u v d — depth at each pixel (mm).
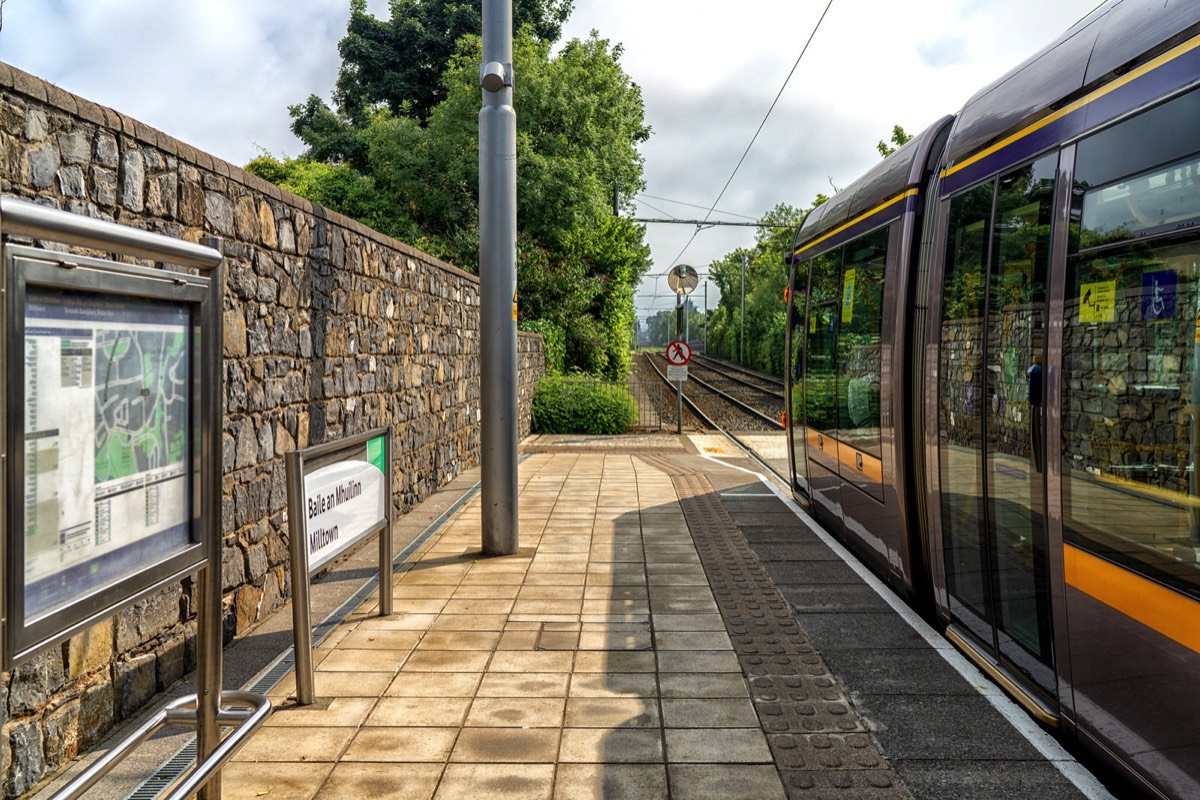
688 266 20172
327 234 6723
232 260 5160
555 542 7730
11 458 1861
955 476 5043
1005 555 4367
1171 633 2986
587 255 26406
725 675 4574
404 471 8977
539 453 14633
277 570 5809
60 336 2051
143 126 4219
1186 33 3102
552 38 32562
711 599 5973
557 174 23547
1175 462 2973
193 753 3717
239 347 5270
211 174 4898
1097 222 3555
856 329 7172
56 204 3607
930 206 5660
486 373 7152
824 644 5070
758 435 17812
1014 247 4344
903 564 5957
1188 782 2930
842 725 3963
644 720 4020
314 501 4414
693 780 3455
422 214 23766
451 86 23781
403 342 8898
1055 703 3885
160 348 2455
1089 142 3664
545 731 3906
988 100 4938
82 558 2133
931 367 5426
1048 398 3854
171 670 4477
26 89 3406
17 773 3328
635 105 32406
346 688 4406
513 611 5699
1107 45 3658
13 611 1877
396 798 3330
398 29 30938
